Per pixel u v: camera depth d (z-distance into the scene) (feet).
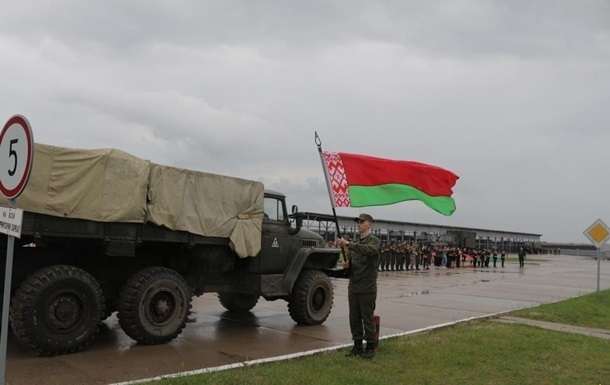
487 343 25.98
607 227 52.31
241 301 35.73
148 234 24.84
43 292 21.17
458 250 127.13
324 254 33.50
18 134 13.61
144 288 24.35
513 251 280.92
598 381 20.12
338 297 48.93
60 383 18.16
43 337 21.17
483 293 55.52
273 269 31.30
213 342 25.98
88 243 23.94
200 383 17.44
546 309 39.86
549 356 23.72
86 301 22.47
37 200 21.11
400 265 102.53
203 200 26.99
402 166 24.56
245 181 29.17
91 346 24.09
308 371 19.53
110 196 23.08
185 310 25.84
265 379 18.25
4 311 13.43
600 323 34.99
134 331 24.07
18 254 23.73
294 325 31.76
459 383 19.10
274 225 31.53
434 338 27.04
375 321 23.34
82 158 22.38
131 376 19.15
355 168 23.63
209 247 28.91
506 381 19.63
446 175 25.81
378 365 21.11
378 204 23.67
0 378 13.38
